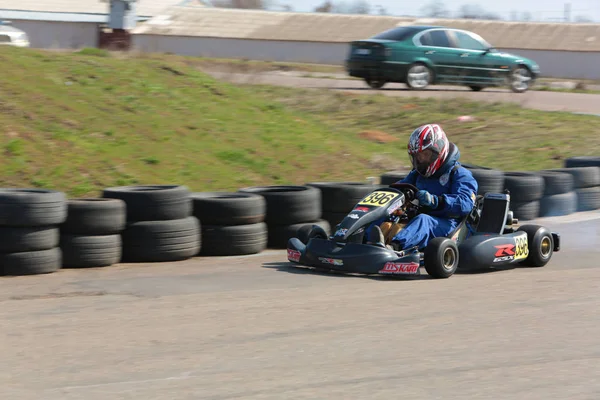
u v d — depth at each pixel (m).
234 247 18.67
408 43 45.34
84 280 15.80
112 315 12.66
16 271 16.19
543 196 24.45
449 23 101.12
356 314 12.79
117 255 17.50
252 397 9.06
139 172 23.23
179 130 26.89
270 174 25.36
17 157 21.94
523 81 49.34
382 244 16.14
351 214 16.58
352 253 16.05
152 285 15.26
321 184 20.80
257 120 30.14
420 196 16.62
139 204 17.77
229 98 31.64
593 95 50.34
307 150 27.94
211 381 9.59
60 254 16.91
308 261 16.70
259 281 15.70
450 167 17.17
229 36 97.44
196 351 10.74
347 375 9.84
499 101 41.41
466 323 12.29
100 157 23.36
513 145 32.59
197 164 24.77
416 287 15.03
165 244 17.81
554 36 94.56
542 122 36.44
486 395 9.19
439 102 40.16
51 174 21.70
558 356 10.66
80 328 11.84
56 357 10.45
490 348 11.01
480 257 16.39
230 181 24.14
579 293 14.50
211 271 16.88
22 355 10.52
